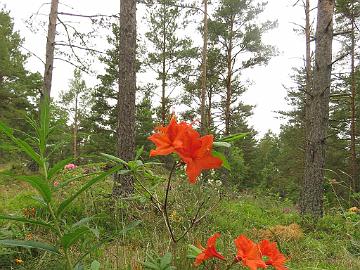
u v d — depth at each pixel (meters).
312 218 7.06
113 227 3.78
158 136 1.45
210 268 2.28
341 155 19.28
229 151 11.41
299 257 4.29
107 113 24.83
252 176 25.02
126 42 7.00
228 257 2.59
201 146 1.41
